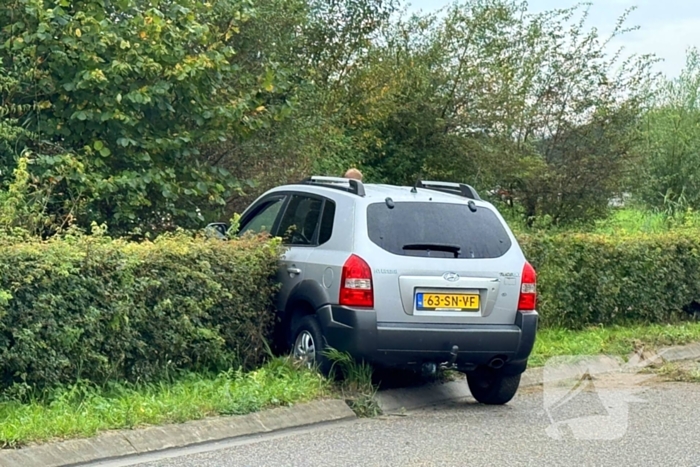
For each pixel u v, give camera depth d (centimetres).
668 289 1555
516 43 2059
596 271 1430
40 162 1137
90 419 771
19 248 803
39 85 1189
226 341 967
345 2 1777
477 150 1889
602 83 2089
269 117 1355
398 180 1908
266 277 995
